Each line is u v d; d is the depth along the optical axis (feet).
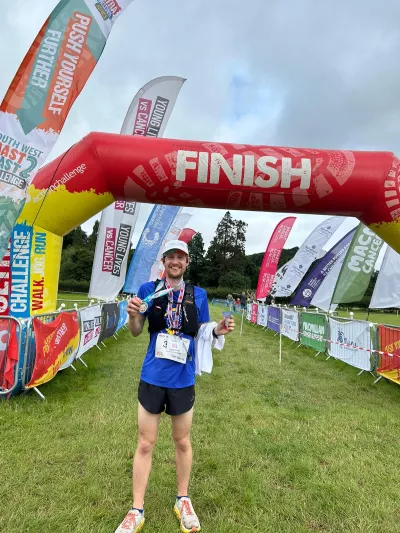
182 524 7.18
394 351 18.94
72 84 14.08
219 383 18.80
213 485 8.85
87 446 10.48
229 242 234.38
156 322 7.51
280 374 21.56
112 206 29.27
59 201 15.30
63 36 13.98
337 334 25.85
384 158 15.66
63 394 15.15
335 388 18.84
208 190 15.62
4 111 13.16
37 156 13.57
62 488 8.36
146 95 24.12
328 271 42.91
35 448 10.23
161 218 39.68
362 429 12.90
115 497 8.13
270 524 7.50
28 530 6.94
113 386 16.96
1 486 8.33
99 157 15.20
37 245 15.48
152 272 42.57
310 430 12.68
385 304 28.89
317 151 15.80
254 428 12.56
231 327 7.53
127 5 14.94
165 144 15.47
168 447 10.68
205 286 231.71
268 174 15.24
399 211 15.44
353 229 41.27
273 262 48.16
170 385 7.26
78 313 20.02
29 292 15.17
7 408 13.07
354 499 8.48
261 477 9.24
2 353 13.89
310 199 15.70
